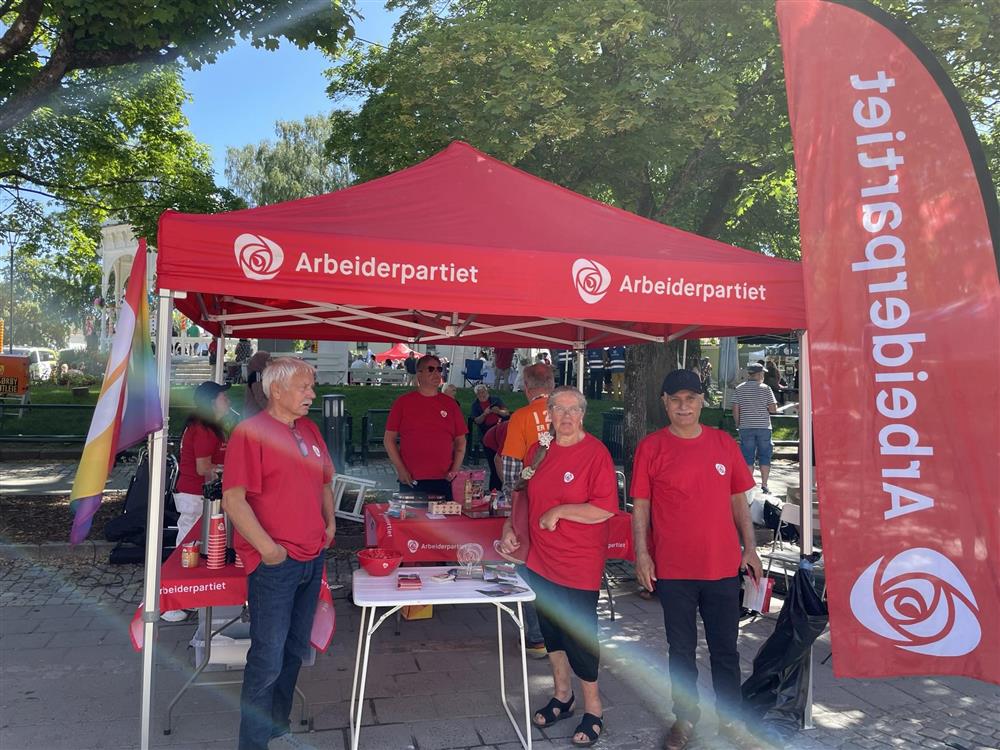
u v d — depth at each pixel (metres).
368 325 6.52
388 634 5.61
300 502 3.49
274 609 3.45
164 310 3.47
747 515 4.04
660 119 9.09
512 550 4.18
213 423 5.73
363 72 11.07
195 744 3.83
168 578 3.72
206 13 8.25
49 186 12.44
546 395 5.21
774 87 10.21
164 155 13.45
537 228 4.08
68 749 3.76
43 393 20.92
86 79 11.44
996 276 3.80
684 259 3.92
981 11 8.54
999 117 9.87
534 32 8.56
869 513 3.87
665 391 3.90
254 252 3.42
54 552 7.26
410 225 3.87
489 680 4.77
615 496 3.89
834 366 3.92
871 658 3.83
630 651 5.41
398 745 3.90
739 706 3.90
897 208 3.91
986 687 4.86
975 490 3.77
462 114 9.17
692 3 9.23
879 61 3.96
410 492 6.22
